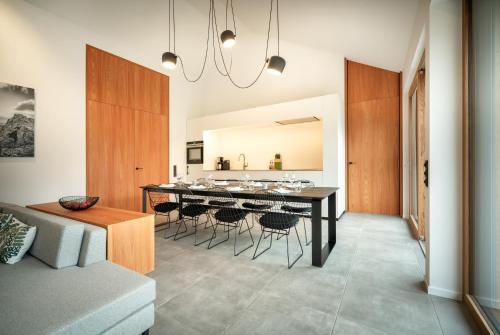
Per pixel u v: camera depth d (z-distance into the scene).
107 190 4.46
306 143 5.29
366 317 1.69
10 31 3.32
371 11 2.91
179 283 2.18
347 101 5.20
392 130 4.80
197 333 1.53
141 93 5.09
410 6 2.65
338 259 2.72
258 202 3.71
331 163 4.50
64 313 1.15
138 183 5.00
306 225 4.26
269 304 1.85
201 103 6.59
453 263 1.91
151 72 5.30
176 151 5.89
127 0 3.96
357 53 4.50
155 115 5.39
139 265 2.16
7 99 3.30
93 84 4.26
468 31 1.82
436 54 1.95
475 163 1.80
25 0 3.45
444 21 1.92
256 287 2.11
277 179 4.95
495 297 1.62
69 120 3.94
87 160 4.18
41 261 1.77
